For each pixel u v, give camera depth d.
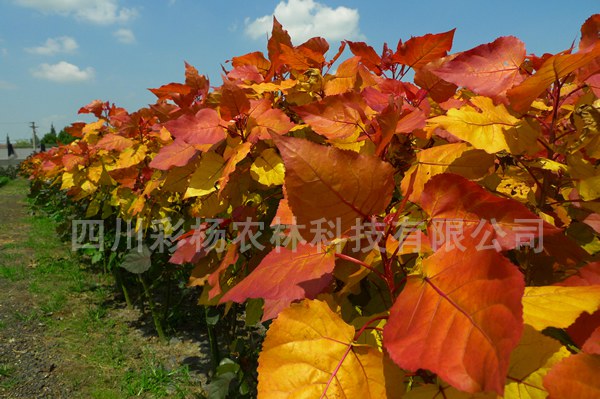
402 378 0.76
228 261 1.71
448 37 1.29
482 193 0.73
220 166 1.66
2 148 66.69
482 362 0.50
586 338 0.65
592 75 1.04
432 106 1.57
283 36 2.04
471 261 0.61
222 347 3.94
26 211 13.16
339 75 1.58
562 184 1.17
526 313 0.66
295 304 0.83
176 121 1.55
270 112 1.59
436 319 0.60
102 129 4.56
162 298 5.33
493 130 0.97
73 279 6.11
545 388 0.59
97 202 5.05
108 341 4.24
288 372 0.78
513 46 0.99
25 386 3.43
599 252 1.10
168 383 3.45
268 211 1.85
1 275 6.22
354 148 1.13
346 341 0.81
